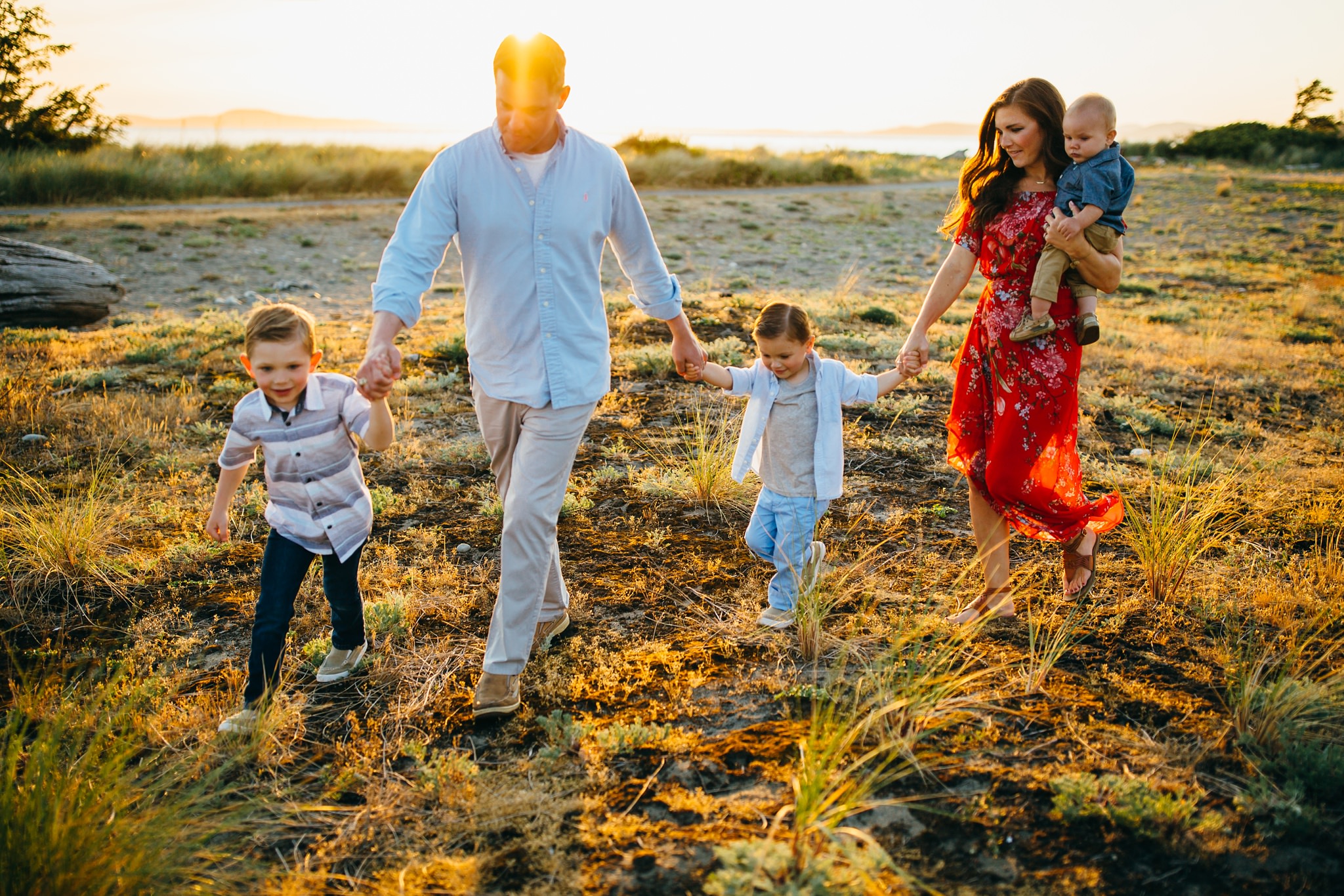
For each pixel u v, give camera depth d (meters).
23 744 2.72
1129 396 7.01
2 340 9.21
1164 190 30.92
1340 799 2.38
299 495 2.91
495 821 2.43
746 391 3.37
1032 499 3.28
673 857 2.25
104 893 2.08
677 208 23.95
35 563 3.99
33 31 28.00
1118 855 2.18
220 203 23.45
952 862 2.18
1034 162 3.09
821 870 2.10
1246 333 10.20
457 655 3.35
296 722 2.94
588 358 2.89
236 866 2.33
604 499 4.83
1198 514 4.05
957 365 3.48
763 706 2.93
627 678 3.14
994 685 2.97
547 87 2.60
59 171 22.53
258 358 2.72
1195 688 2.93
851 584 3.76
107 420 6.00
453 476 5.28
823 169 33.50
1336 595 3.59
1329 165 44.19
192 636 3.54
